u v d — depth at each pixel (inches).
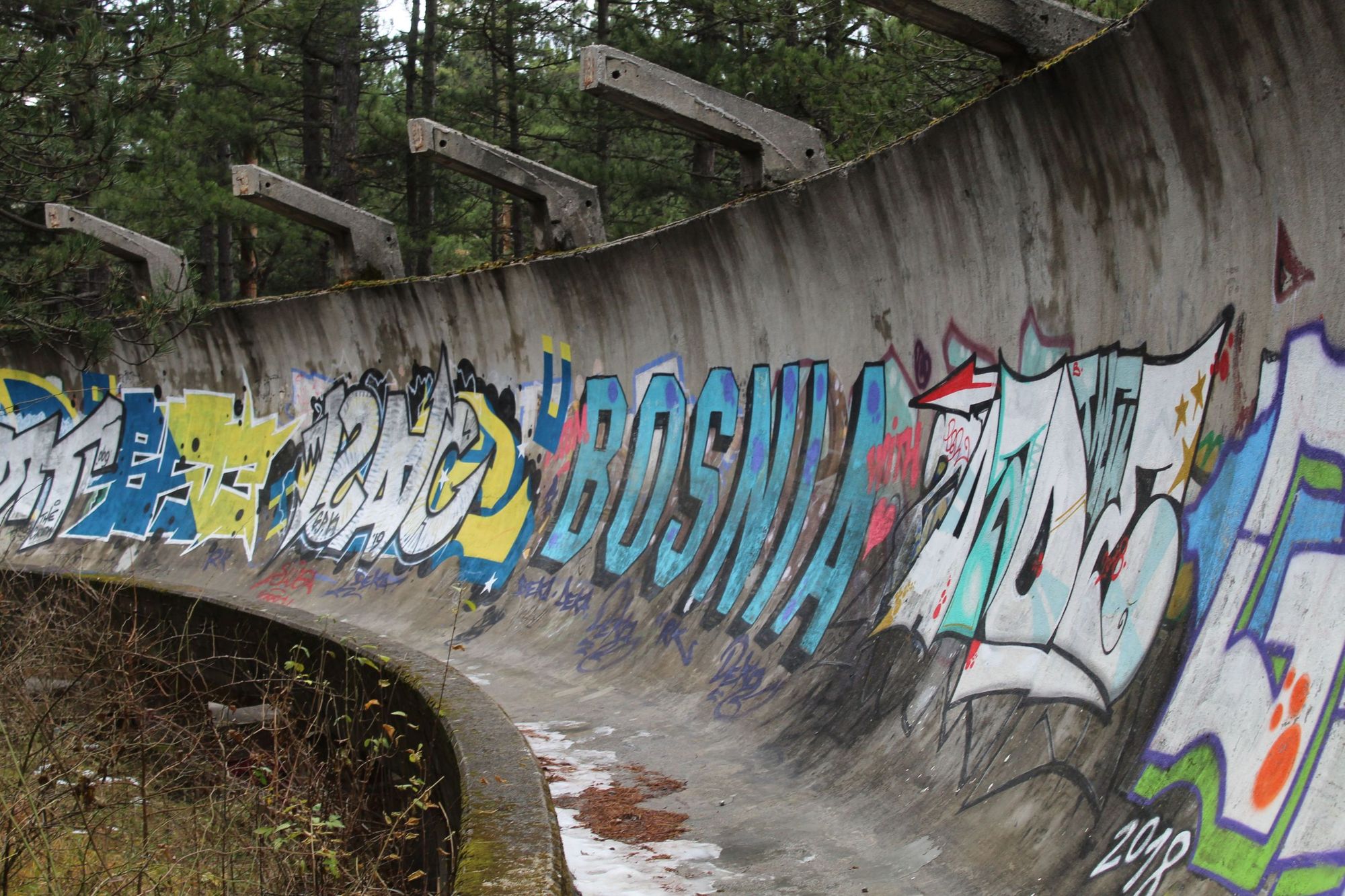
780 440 434.6
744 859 252.1
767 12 764.0
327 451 717.9
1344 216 208.5
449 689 274.5
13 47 492.4
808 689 346.6
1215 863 177.0
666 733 362.9
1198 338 249.1
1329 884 155.5
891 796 272.1
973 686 275.9
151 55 516.1
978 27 328.5
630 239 496.7
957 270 348.8
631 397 526.9
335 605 627.2
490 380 616.4
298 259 1373.0
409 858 247.3
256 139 1059.3
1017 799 232.8
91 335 567.5
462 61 1416.1
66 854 264.7
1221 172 241.4
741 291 453.4
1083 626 248.4
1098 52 262.8
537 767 218.1
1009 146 308.5
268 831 233.3
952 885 225.9
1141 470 254.2
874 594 350.9
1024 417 312.3
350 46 1111.6
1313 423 204.5
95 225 786.8
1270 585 197.9
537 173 574.9
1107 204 281.1
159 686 337.4
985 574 299.4
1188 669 209.2
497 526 577.3
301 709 345.4
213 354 797.2
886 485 375.2
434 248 1251.8
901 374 379.6
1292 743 175.6
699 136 453.4
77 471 882.8
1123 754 212.8
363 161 1146.0
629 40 898.7
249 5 543.5
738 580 417.1
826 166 454.0
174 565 772.0
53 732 292.7
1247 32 221.5
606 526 510.6
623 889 235.6
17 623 367.9
